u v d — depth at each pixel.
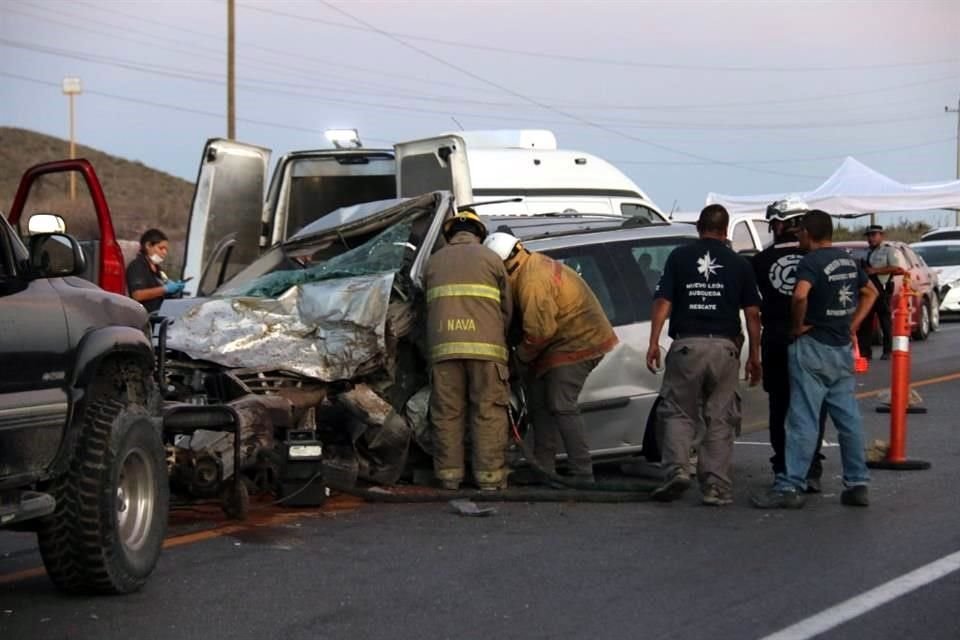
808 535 9.45
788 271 10.93
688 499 10.99
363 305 10.83
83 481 7.51
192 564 8.66
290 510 10.46
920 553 8.80
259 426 10.06
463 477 11.12
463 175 14.88
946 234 36.88
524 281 10.86
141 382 8.39
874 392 19.06
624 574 8.33
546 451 11.40
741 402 11.91
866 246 26.67
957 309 33.31
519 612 7.46
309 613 7.46
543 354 11.09
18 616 7.41
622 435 11.61
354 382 10.91
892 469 12.21
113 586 7.72
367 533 9.59
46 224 7.29
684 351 10.49
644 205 17.88
